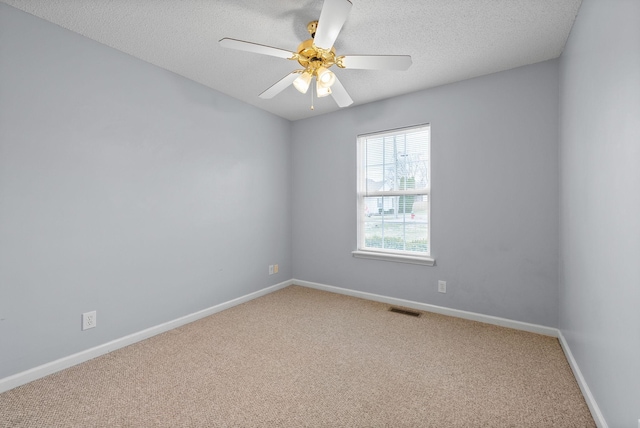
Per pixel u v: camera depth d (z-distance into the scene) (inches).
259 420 57.5
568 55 79.7
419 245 123.5
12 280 68.2
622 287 45.7
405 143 125.8
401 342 90.7
